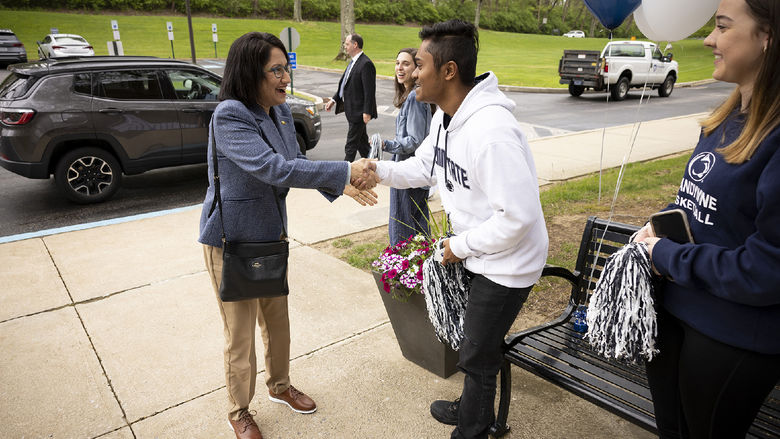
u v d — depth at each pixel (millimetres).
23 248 4645
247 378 2318
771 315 1285
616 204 5738
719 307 1361
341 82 6801
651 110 14273
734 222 1319
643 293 1527
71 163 5992
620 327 1574
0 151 5824
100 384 2773
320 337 3211
